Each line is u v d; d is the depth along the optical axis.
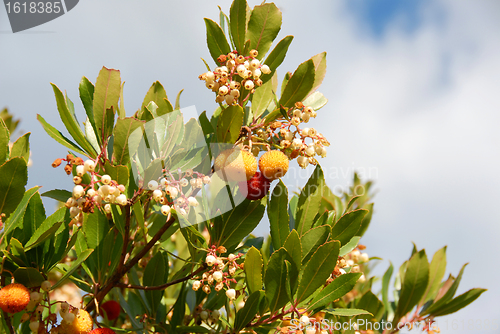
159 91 0.79
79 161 0.73
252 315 0.75
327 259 0.74
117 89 0.75
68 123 0.75
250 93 0.78
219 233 0.77
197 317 0.80
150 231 0.81
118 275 0.76
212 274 0.75
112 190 0.73
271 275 0.74
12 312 0.72
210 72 0.75
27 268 0.72
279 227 0.77
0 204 0.72
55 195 0.76
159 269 0.80
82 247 0.78
